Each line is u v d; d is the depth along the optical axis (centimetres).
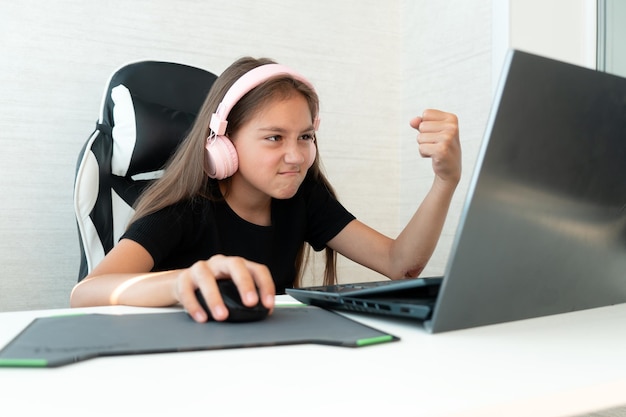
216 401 30
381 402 30
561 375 36
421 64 199
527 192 45
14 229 155
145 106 125
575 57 170
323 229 131
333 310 62
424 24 197
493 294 49
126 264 92
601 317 55
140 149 122
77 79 160
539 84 43
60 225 161
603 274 57
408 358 40
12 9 152
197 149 107
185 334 47
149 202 106
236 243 115
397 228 211
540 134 44
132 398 31
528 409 32
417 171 202
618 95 49
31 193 157
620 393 35
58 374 36
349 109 200
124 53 165
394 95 209
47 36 156
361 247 126
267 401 30
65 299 162
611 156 50
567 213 49
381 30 205
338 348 43
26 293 157
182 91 133
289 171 108
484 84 172
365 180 204
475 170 42
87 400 31
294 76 105
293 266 125
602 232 53
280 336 46
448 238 186
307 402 30
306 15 190
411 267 115
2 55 152
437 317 47
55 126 159
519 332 49
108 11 163
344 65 198
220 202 115
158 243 99
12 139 154
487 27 170
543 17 165
